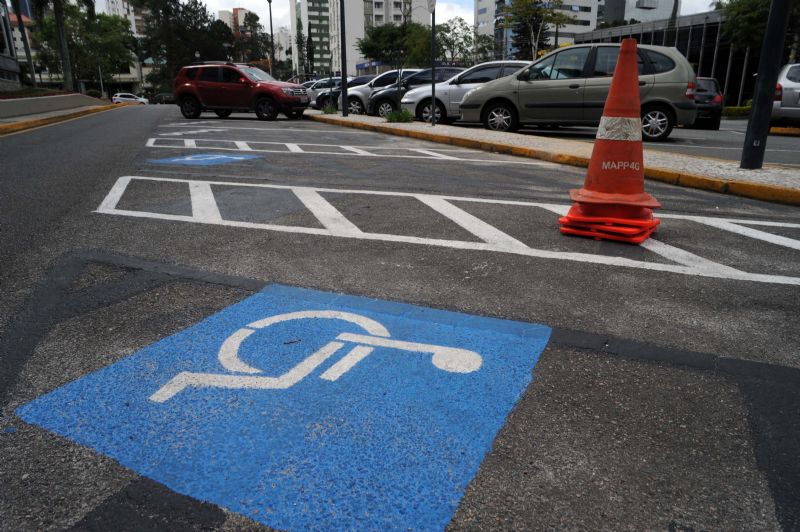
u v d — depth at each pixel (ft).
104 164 26.09
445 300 10.03
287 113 60.75
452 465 5.77
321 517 5.08
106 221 15.43
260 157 28.73
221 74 59.98
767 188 19.45
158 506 5.20
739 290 10.84
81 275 11.12
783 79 45.75
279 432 6.25
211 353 8.01
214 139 38.14
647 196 14.58
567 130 47.16
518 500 5.32
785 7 21.71
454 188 20.77
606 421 6.57
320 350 8.11
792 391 7.29
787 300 10.38
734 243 14.08
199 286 10.55
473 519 5.08
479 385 7.27
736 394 7.20
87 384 7.20
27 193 19.30
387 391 7.08
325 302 9.85
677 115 36.11
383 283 10.84
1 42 113.29
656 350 8.33
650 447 6.13
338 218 15.96
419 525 5.01
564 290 10.65
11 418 6.49
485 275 11.39
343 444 6.06
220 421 6.45
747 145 23.38
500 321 9.19
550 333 8.80
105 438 6.15
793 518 5.16
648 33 142.61
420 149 33.27
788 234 15.02
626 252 13.12
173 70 274.36
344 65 56.44
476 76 47.85
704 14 128.67
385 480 5.55
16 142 37.19
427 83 56.54
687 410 6.82
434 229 14.88
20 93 81.92
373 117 57.41
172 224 15.14
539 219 16.11
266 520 5.04
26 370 7.54
